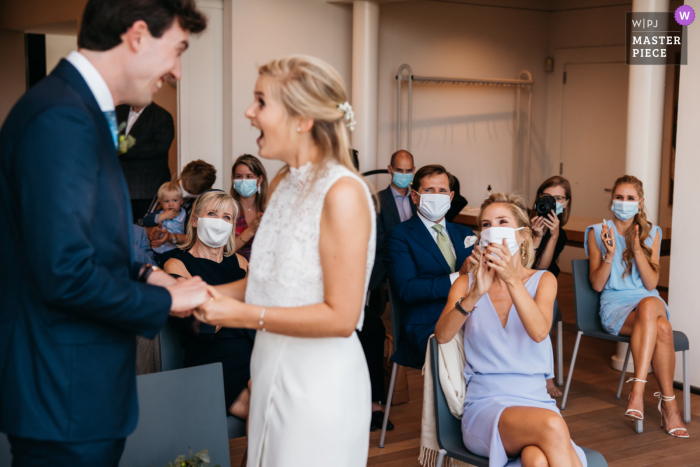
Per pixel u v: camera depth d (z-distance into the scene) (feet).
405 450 10.52
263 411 5.36
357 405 5.33
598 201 25.59
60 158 3.80
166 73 4.33
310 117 4.79
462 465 8.14
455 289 8.36
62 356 4.05
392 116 22.30
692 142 12.96
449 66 23.52
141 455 5.70
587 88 25.49
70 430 4.07
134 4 4.07
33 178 3.78
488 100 24.90
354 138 19.02
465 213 22.52
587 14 25.13
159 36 4.18
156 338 8.24
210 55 18.67
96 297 3.90
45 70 26.78
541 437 6.85
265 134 4.94
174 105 23.99
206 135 18.97
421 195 10.80
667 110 23.17
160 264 9.29
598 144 25.36
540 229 13.01
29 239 3.80
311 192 4.93
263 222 5.34
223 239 9.00
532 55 25.95
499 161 25.61
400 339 10.73
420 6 22.49
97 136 4.02
